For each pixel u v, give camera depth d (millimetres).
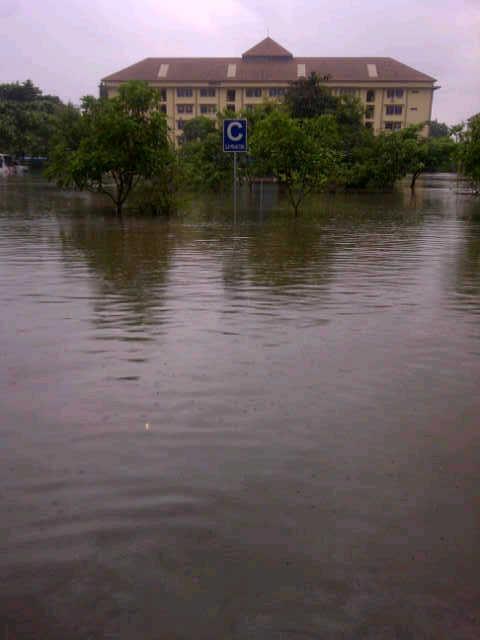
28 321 6945
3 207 24797
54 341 6168
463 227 18219
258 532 2969
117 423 4227
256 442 3943
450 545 2881
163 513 3133
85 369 5328
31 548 2846
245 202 28984
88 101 31312
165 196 21781
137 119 21172
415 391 4871
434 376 5219
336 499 3271
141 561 2750
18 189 37062
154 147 21297
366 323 6949
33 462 3676
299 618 2416
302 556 2789
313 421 4277
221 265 10961
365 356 5746
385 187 45469
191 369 5332
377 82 96000
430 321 7074
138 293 8492
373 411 4465
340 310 7566
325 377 5164
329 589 2576
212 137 37250
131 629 2367
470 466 3654
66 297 8227
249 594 2543
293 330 6613
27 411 4430
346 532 2975
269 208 25391
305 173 21203
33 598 2531
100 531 2979
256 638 2320
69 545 2867
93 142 21156
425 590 2576
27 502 3232
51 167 22203
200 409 4469
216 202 28844
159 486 3400
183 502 3234
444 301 8117
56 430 4117
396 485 3424
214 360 5578
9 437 4016
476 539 2932
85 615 2438
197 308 7609
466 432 4129
